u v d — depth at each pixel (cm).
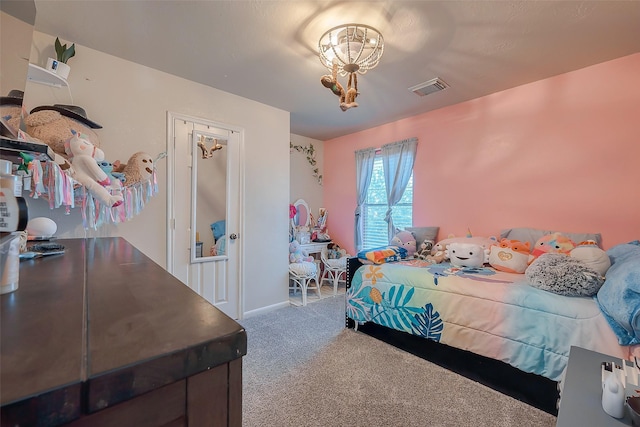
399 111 341
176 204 257
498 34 191
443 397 174
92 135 195
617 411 85
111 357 35
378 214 408
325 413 159
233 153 294
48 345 38
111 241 167
